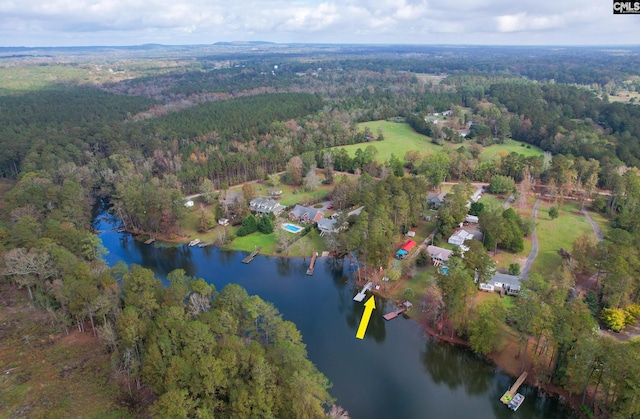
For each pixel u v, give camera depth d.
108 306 86.00
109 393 76.00
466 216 151.50
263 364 67.88
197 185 196.88
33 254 99.94
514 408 77.00
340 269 130.50
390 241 124.44
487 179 195.12
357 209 159.00
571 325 74.56
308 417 64.44
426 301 108.50
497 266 120.88
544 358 83.12
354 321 104.75
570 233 140.62
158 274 130.50
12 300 105.06
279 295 117.19
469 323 90.25
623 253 101.06
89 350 87.19
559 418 75.31
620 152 198.50
